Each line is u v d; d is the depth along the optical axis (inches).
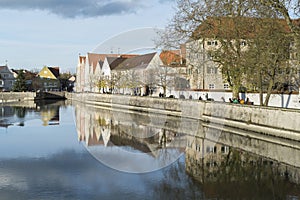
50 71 4781.0
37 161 719.1
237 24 1080.8
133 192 508.4
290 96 1304.1
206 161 694.5
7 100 3417.8
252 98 1414.9
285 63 1069.1
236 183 560.4
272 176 609.9
